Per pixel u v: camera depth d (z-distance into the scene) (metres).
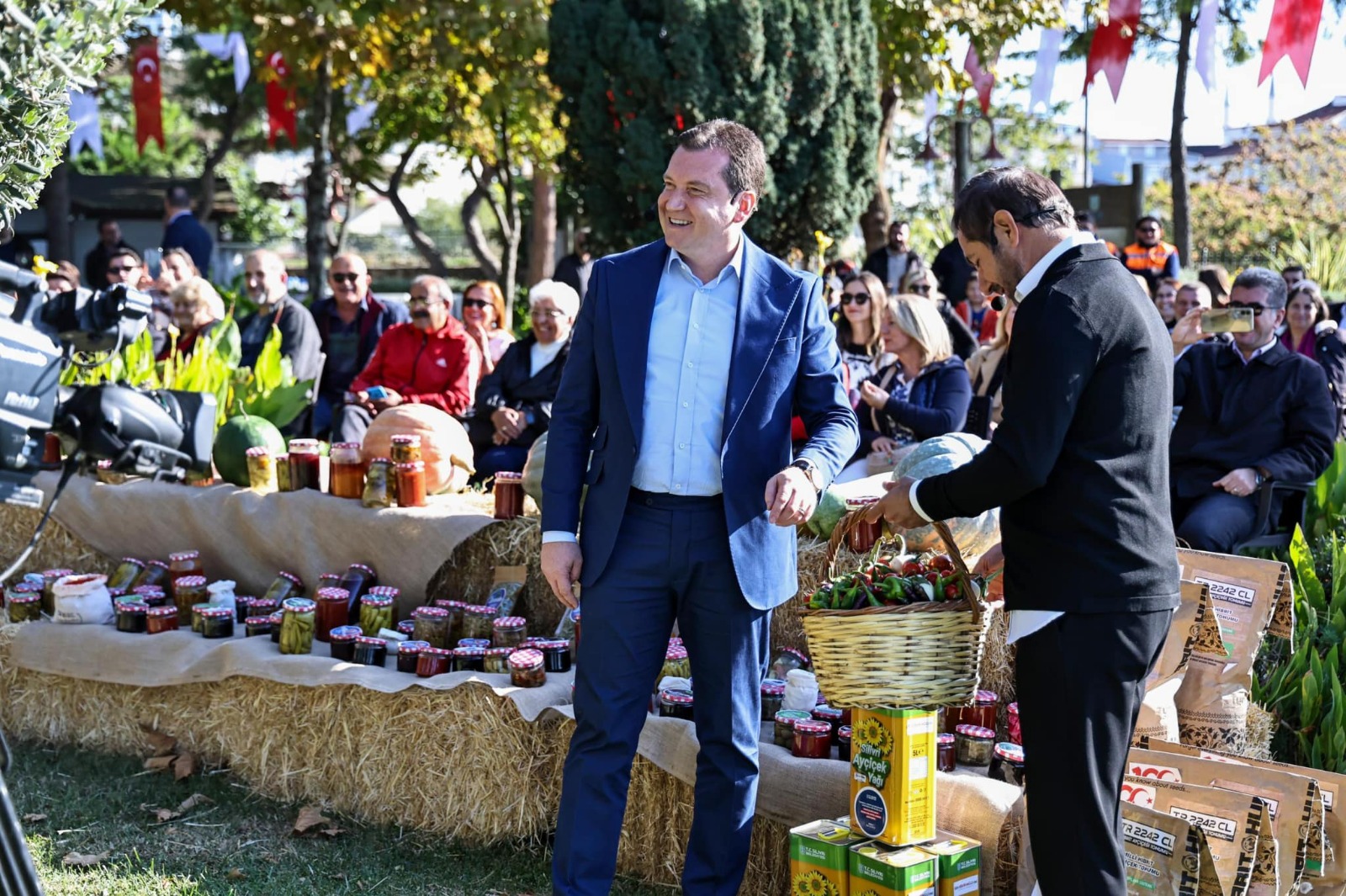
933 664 2.58
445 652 3.70
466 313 7.37
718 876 2.87
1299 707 3.95
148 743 4.20
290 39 10.40
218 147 22.25
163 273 8.32
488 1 10.44
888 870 2.60
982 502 2.38
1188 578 3.57
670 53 7.58
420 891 3.27
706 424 2.76
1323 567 4.49
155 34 11.88
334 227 23.59
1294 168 18.14
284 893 3.24
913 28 9.84
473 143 16.28
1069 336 2.25
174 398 2.20
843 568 3.59
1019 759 3.05
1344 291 10.98
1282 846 2.77
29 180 2.06
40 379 1.96
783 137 7.89
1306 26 6.00
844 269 8.60
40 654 4.29
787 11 7.66
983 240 2.45
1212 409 4.75
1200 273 7.31
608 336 2.81
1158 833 2.64
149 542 4.73
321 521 4.34
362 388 6.05
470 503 4.48
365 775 3.72
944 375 4.78
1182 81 10.76
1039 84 8.09
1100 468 2.29
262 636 4.10
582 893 2.77
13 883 1.84
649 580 2.78
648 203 7.96
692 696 3.29
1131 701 2.34
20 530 4.97
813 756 3.15
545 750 3.52
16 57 1.93
